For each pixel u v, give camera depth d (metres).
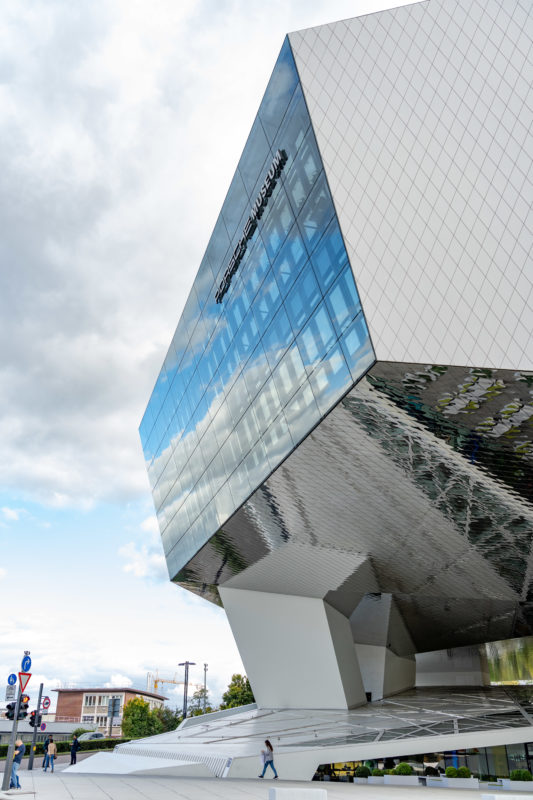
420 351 15.61
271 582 32.19
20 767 37.50
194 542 33.69
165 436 37.69
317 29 18.81
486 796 10.80
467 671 45.78
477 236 16.83
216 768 19.61
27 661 14.55
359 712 27.52
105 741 57.25
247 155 21.97
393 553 25.97
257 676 31.81
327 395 18.00
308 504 23.64
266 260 21.30
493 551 24.44
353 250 16.38
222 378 26.98
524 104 18.44
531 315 16.20
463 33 19.20
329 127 17.62
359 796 13.16
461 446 17.86
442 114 18.17
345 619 33.12
